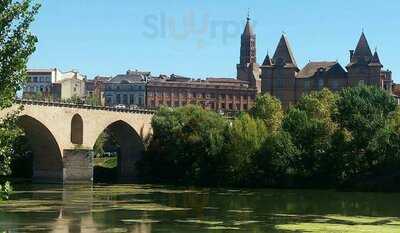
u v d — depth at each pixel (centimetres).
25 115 11038
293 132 12169
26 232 5612
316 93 15475
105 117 13200
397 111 12500
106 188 11200
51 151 12062
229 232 5709
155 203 8444
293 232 5731
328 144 11838
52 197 9138
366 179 11494
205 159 12481
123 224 6209
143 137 14300
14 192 10031
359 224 6369
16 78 3002
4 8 2944
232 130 12219
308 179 11769
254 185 11894
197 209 7731
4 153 3006
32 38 3014
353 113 11931
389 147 11656
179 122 13388
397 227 6134
